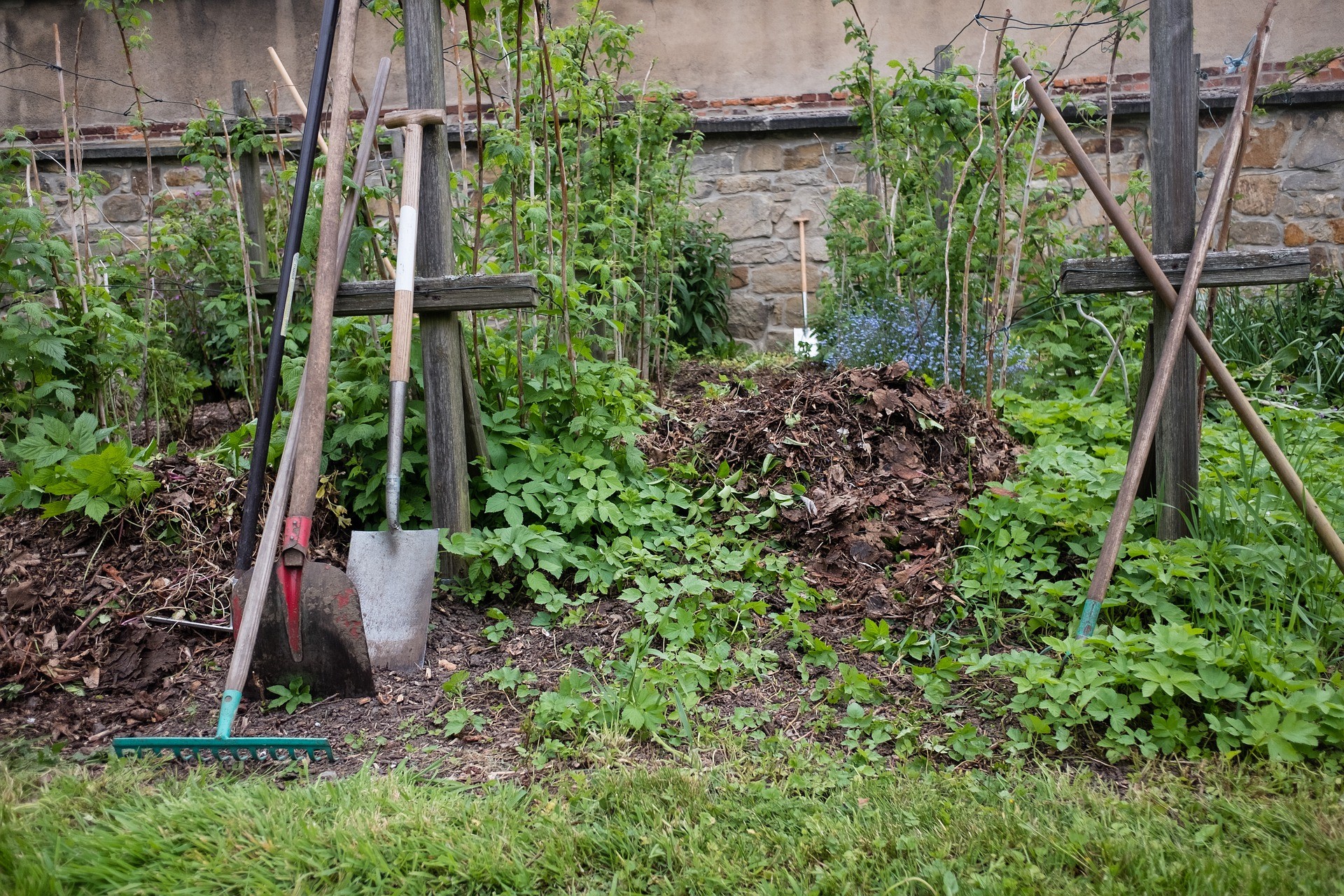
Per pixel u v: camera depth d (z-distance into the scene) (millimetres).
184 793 2195
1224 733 2363
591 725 2533
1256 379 5488
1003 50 5836
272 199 6297
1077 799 2195
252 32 8219
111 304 4316
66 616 3021
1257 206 7543
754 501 3732
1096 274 3119
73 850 1978
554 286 3764
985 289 5383
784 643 3027
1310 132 7441
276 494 2738
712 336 7559
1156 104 3084
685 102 7918
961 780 2295
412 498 3518
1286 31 7504
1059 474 3629
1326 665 2678
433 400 3301
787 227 7891
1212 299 3225
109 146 7891
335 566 3053
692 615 3012
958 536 3469
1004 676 2762
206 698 2770
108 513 3260
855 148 6543
